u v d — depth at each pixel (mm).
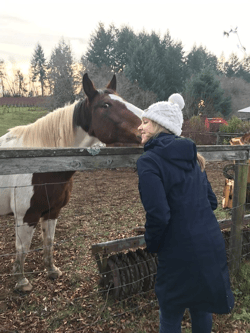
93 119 2328
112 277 2363
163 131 1315
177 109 1316
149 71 31844
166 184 1181
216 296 1187
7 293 2498
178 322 1321
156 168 1173
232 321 2121
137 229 3682
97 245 2207
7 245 3627
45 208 2412
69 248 3453
